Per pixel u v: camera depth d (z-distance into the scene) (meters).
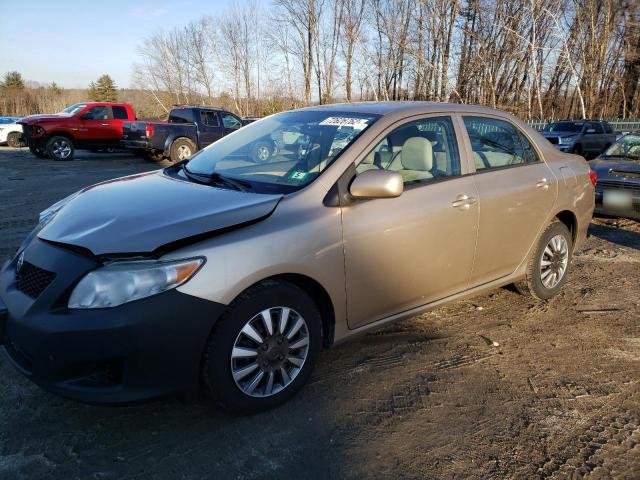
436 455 2.52
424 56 33.69
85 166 14.88
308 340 2.87
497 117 4.05
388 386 3.12
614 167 7.61
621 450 2.58
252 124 4.11
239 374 2.61
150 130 15.21
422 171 3.38
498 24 32.00
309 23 35.66
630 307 4.46
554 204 4.27
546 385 3.18
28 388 3.00
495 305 4.43
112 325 2.25
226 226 2.54
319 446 2.56
